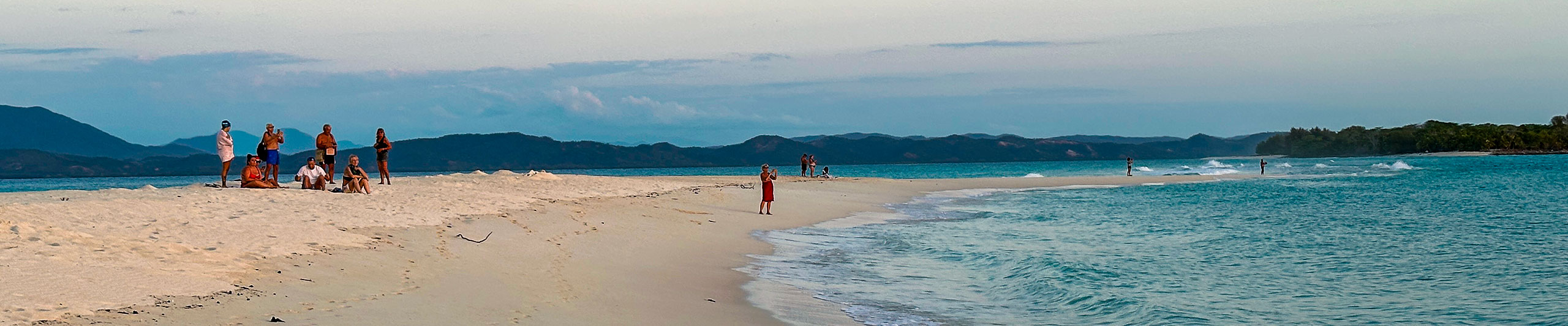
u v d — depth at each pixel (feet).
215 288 27.58
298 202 55.72
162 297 25.64
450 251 40.14
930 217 81.92
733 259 47.37
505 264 38.06
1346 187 154.92
